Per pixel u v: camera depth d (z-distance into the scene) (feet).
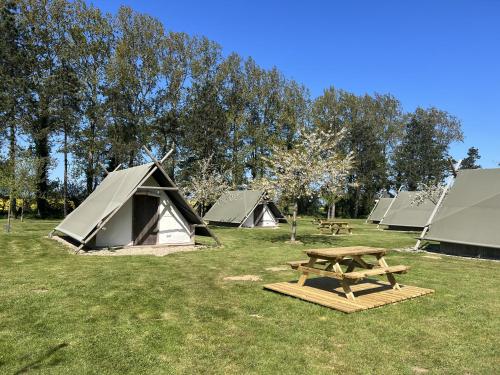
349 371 14.46
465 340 17.81
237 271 33.88
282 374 14.11
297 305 22.86
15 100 94.99
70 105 103.71
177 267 35.40
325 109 153.99
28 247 47.14
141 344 16.65
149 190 50.16
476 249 45.55
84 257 40.50
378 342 17.35
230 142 135.54
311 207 166.30
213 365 14.74
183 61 123.75
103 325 18.94
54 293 24.79
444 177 169.37
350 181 162.50
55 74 101.96
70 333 17.79
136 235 49.75
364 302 23.09
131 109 115.85
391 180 178.09
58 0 100.73
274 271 34.04
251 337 17.66
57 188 110.73
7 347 16.12
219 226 95.55
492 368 14.96
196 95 125.18
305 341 17.30
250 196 95.45
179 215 52.70
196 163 122.52
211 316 20.65
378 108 169.99
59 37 103.04
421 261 42.34
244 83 140.15
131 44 113.39
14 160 66.85
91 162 108.47
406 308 22.70
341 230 89.86
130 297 24.13
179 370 14.30
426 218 92.07
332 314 21.21
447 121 176.96
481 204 48.32
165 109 121.70
